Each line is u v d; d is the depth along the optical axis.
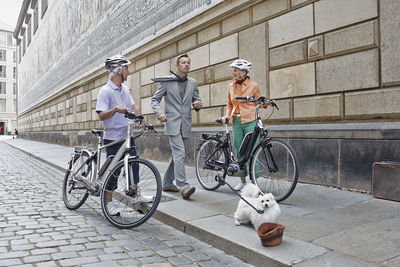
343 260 2.62
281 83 5.99
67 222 4.18
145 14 10.44
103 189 4.07
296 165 4.09
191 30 8.24
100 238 3.58
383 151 4.43
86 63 16.48
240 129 4.92
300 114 5.68
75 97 18.67
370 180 4.57
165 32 9.20
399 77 4.37
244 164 4.77
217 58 7.51
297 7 5.66
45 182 7.34
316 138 5.27
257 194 3.49
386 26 4.49
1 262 2.93
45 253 3.15
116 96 4.33
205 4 7.59
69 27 19.78
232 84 5.03
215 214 4.00
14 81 65.44
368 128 4.60
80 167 4.73
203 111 8.06
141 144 10.75
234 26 7.00
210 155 5.22
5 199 5.52
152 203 3.97
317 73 5.38
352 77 4.90
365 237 3.04
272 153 4.42
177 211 4.17
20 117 43.47
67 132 19.86
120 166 4.07
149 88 10.45
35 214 4.56
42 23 28.52
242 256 3.02
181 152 4.83
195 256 3.11
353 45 4.87
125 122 4.35
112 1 13.20
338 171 4.96
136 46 10.96
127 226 3.86
